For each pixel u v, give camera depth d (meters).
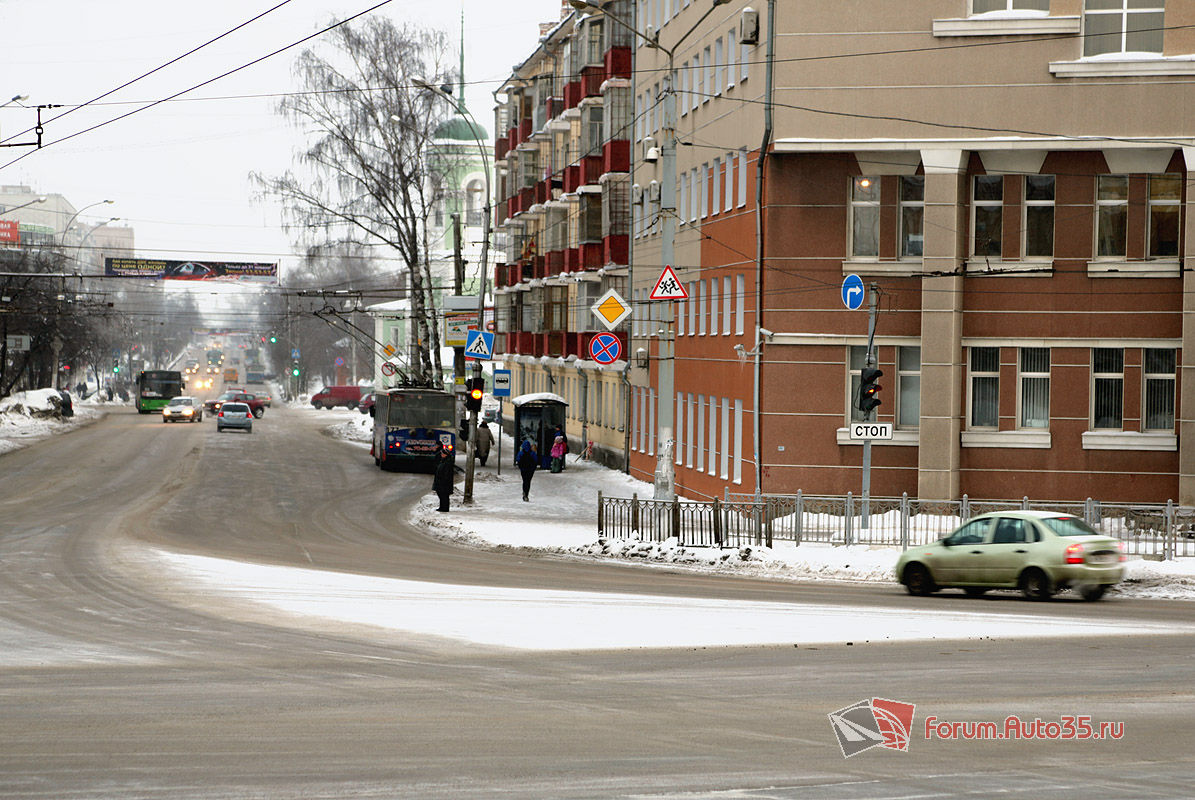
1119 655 16.64
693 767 10.62
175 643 17.62
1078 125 35.38
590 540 35.28
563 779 10.20
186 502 44.25
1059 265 36.50
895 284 37.53
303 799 9.60
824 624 19.70
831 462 37.97
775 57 37.00
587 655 16.62
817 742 11.61
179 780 10.17
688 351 48.94
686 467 48.75
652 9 54.25
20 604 21.78
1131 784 10.14
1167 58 34.97
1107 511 33.91
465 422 45.22
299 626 19.31
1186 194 34.88
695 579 28.00
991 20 35.59
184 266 102.62
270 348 199.12
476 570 28.72
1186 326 34.66
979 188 36.97
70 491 47.50
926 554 25.06
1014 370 36.97
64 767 10.59
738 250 41.59
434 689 14.20
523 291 79.69
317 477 54.56
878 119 36.34
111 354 157.00
